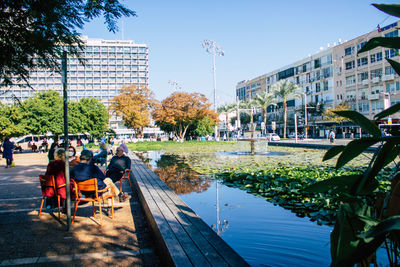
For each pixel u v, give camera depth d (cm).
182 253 290
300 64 6316
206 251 293
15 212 601
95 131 4362
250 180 859
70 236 448
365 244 123
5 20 470
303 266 310
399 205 146
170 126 5456
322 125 5528
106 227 494
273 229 430
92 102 4488
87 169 553
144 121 4578
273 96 5338
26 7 467
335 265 127
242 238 399
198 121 5097
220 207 579
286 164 1301
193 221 400
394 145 139
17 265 345
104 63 11200
